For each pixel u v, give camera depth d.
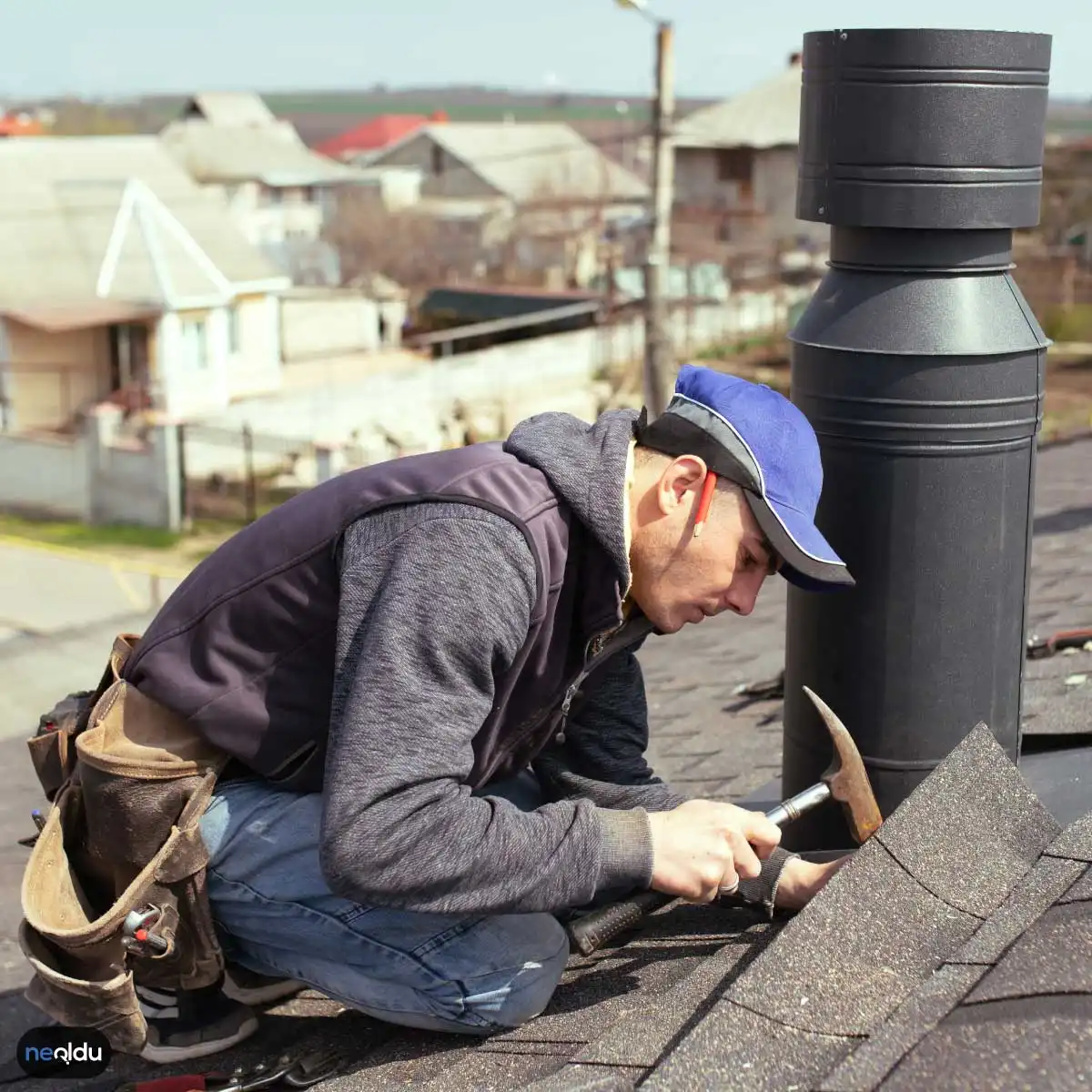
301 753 1.98
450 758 1.79
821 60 2.22
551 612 1.89
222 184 44.62
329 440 23.69
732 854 1.97
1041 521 6.86
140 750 1.98
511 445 1.94
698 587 1.97
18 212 27.91
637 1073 1.68
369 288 37.41
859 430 2.30
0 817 4.46
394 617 1.77
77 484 20.59
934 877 1.88
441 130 49.28
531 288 39.41
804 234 40.16
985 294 2.26
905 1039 1.47
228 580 1.95
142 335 27.23
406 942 2.04
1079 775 2.63
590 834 1.90
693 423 1.92
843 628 2.40
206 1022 2.26
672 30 16.17
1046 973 1.49
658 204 16.78
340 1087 2.02
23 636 15.16
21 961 3.12
